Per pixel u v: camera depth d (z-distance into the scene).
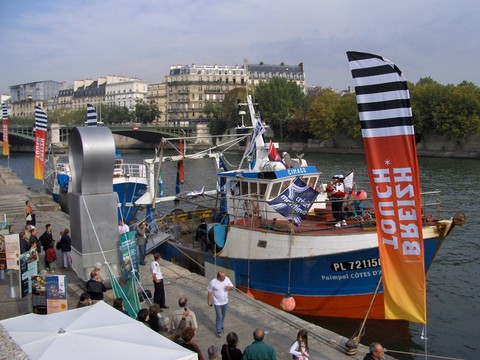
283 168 19.12
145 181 33.16
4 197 38.00
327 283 16.55
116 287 13.78
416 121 90.25
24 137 111.50
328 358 11.67
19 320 8.51
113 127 121.19
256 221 18.94
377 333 16.45
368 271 16.09
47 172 49.03
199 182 59.06
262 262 17.36
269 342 12.59
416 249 10.86
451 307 19.31
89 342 7.54
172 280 18.06
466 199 42.56
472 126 84.62
